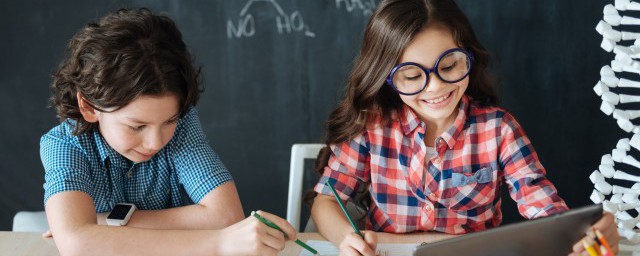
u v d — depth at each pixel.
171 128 1.16
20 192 2.06
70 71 1.15
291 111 2.00
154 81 1.06
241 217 1.31
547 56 1.91
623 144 1.19
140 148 1.15
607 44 1.16
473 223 1.36
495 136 1.32
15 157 2.04
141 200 1.37
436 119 1.35
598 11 1.86
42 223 1.59
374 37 1.24
